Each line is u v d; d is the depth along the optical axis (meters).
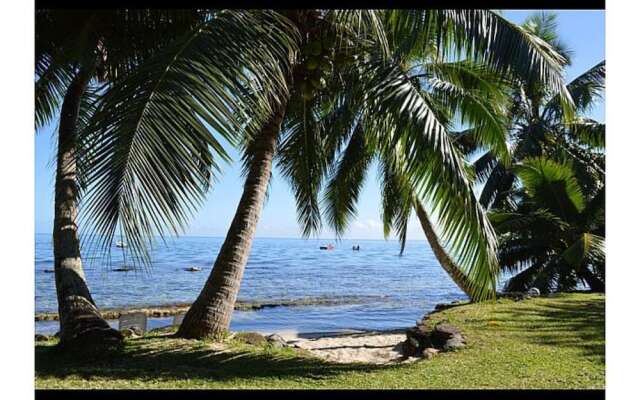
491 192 18.89
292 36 6.25
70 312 6.96
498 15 5.98
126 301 21.95
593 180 17.03
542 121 17.84
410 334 8.27
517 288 15.67
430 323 8.70
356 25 6.09
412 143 5.86
